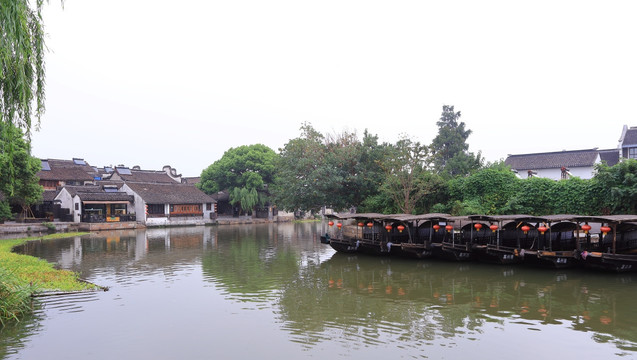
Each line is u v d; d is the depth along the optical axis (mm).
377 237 23594
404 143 30500
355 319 11375
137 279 17000
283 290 14875
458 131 53594
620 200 21781
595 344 9383
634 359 8570
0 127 10836
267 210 63156
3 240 31406
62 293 14086
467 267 18984
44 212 46438
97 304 13039
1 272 12359
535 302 12773
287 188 36062
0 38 9453
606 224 17359
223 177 62062
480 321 11070
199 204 55281
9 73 10203
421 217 21375
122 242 31359
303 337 10008
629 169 21969
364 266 19812
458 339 9766
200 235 37781
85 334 10289
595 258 16219
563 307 12188
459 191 29828
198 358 8812
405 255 21906
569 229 18703
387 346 9367
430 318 11383
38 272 16797
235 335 10195
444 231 22031
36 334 10266
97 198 46125
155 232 41375
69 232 40594
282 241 32125
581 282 15336
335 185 32281
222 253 24953
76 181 53719
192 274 18078
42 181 50938
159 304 13031
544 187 25750
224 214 65000
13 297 11656
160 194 51594
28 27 10742
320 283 16031
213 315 11844
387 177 30547
